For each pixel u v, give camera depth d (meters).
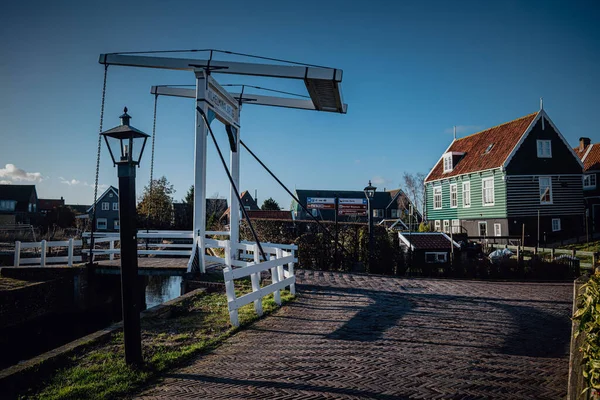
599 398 2.85
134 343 5.22
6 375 4.60
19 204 62.50
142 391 4.52
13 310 10.30
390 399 4.19
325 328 6.99
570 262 14.94
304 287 11.23
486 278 14.45
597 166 33.88
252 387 4.52
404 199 62.94
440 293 10.51
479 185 29.05
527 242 26.27
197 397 4.31
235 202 13.61
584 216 27.67
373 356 5.51
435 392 4.34
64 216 49.50
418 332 6.71
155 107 13.52
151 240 29.52
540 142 27.20
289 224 18.48
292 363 5.27
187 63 11.32
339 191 63.00
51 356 5.30
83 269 12.96
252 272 7.95
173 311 8.24
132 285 5.26
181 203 47.56
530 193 26.86
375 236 16.55
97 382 4.71
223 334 6.61
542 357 5.46
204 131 11.39
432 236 17.05
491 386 4.50
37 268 12.59
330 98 12.37
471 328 6.96
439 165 35.69
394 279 13.20
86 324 12.91
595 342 2.87
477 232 29.36
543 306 8.87
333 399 4.19
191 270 11.14
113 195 57.09
